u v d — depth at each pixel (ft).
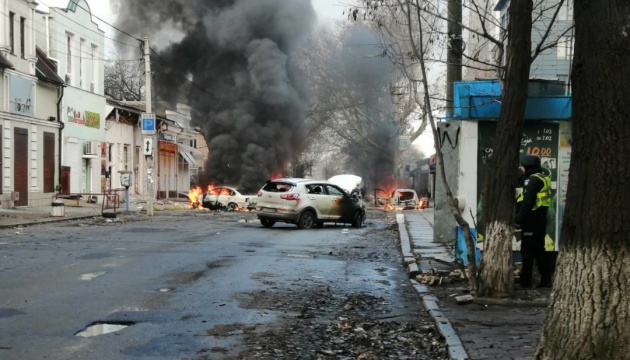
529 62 25.68
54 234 51.72
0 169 77.92
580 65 13.73
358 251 46.65
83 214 74.18
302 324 23.24
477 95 32.68
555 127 32.73
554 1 62.85
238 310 24.97
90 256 38.32
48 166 90.68
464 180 33.71
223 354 18.83
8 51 78.54
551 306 14.19
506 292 26.16
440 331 21.49
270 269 35.99
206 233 56.65
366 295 29.35
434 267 36.94
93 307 24.35
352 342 20.90
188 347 19.39
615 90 13.15
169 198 142.92
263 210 67.36
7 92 79.20
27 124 84.69
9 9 79.41
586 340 13.21
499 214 26.27
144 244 45.60
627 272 13.01
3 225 56.39
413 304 27.55
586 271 13.37
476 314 24.26
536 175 28.17
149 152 81.56
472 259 28.35
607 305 13.08
